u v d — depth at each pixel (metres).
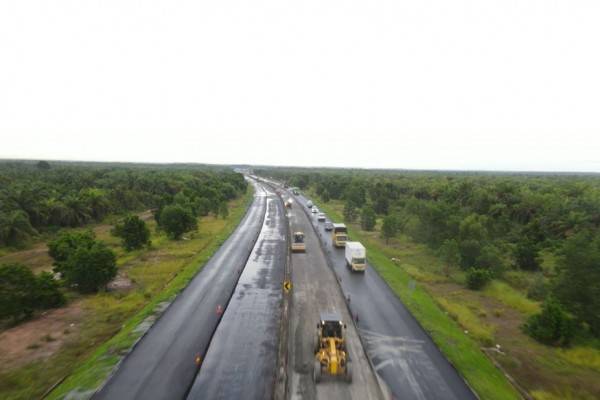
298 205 109.06
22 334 28.12
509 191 80.81
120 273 43.25
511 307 34.78
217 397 19.97
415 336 27.25
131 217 54.00
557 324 27.84
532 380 23.00
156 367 22.84
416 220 58.66
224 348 25.28
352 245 44.78
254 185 190.50
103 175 122.44
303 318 30.23
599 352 26.59
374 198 96.94
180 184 111.00
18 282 30.56
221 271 43.25
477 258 44.56
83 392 20.41
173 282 39.38
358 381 21.53
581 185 92.06
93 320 30.62
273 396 20.08
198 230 69.56
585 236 33.03
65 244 46.06
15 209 63.12
